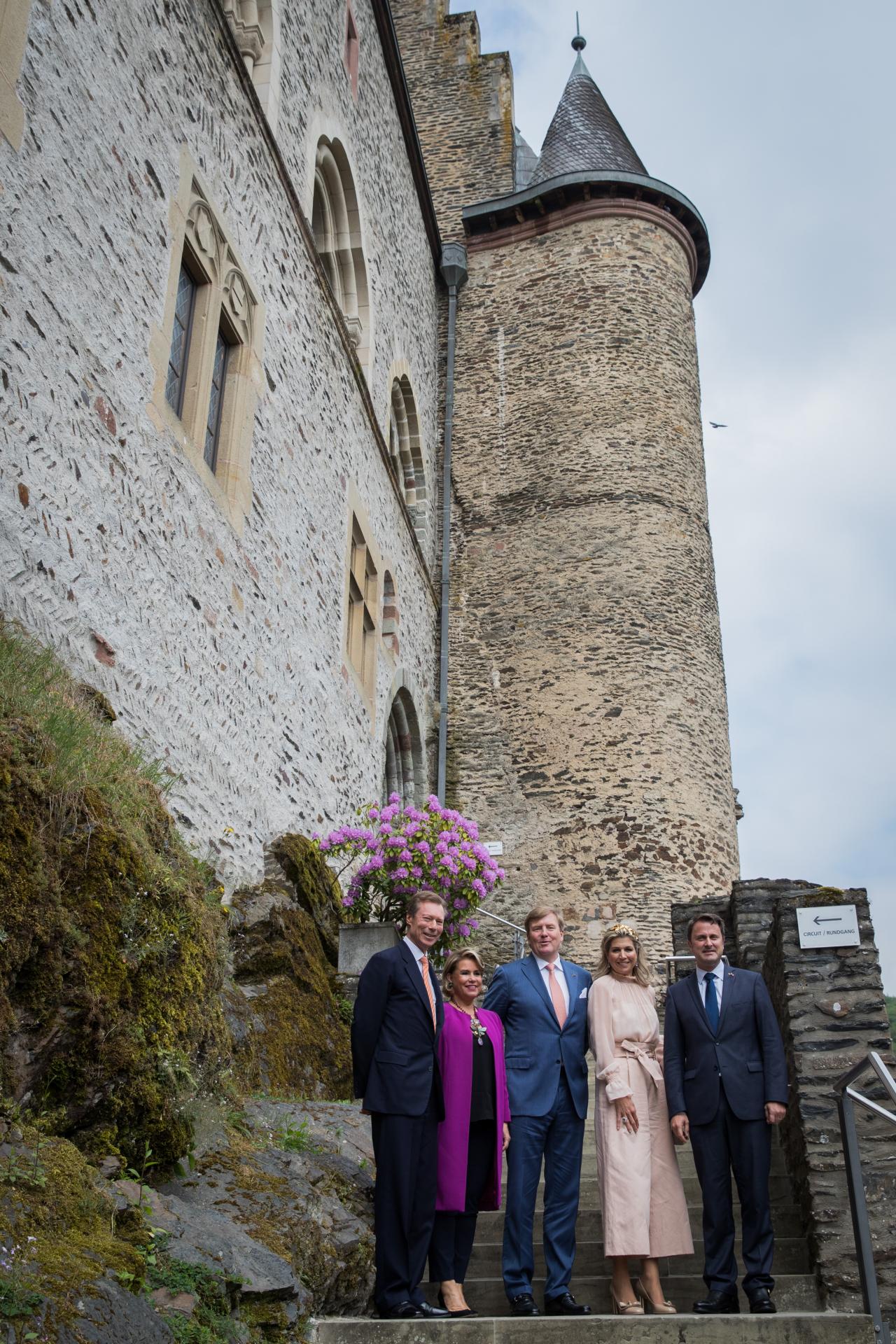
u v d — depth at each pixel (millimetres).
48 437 5145
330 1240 3861
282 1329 3234
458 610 15180
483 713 14500
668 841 13141
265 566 8117
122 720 5656
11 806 3354
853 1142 4418
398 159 14797
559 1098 4422
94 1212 2986
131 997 3662
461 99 19859
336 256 12398
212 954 4371
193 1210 3471
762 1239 4316
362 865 8250
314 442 9703
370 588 11688
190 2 7484
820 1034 5203
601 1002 4723
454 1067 4305
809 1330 3609
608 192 16812
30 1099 3254
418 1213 3957
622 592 14438
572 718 13977
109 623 5602
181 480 6668
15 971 3236
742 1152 4441
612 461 15195
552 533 15109
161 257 6625
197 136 7430
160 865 4102
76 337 5484
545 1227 4277
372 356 12523
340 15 12109
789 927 5473
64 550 5207
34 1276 2549
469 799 14062
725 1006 4668
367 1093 4051
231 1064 4766
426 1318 3645
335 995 7242
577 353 16047
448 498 15727
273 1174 4078
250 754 7500
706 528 15539
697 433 16078
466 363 16766
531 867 13430
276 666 8195
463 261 17234
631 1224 4293
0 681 3938
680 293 16703
